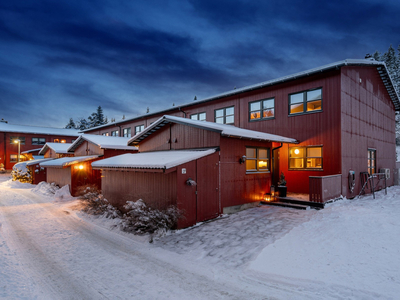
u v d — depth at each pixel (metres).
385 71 15.34
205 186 9.26
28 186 23.70
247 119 15.27
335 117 11.62
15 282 5.08
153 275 5.39
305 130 12.66
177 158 8.72
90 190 13.96
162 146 13.16
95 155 17.47
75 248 7.23
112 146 17.25
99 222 10.07
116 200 12.00
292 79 13.05
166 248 6.95
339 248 5.73
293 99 13.27
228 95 16.17
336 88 11.66
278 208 10.52
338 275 4.66
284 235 6.96
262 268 5.23
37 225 9.84
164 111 21.14
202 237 7.52
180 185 8.40
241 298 4.33
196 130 10.91
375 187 14.92
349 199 11.81
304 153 12.75
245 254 6.04
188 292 4.62
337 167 11.51
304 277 4.72
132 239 7.95
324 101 12.02
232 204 10.30
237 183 10.55
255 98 14.91
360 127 13.50
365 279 4.45
